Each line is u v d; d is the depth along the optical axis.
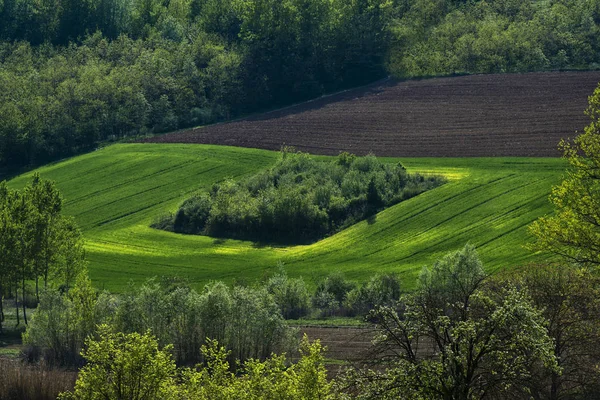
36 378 154.50
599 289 114.31
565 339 107.50
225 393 99.25
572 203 127.75
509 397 91.62
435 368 87.75
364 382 89.62
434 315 91.81
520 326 87.56
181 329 182.88
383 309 92.81
